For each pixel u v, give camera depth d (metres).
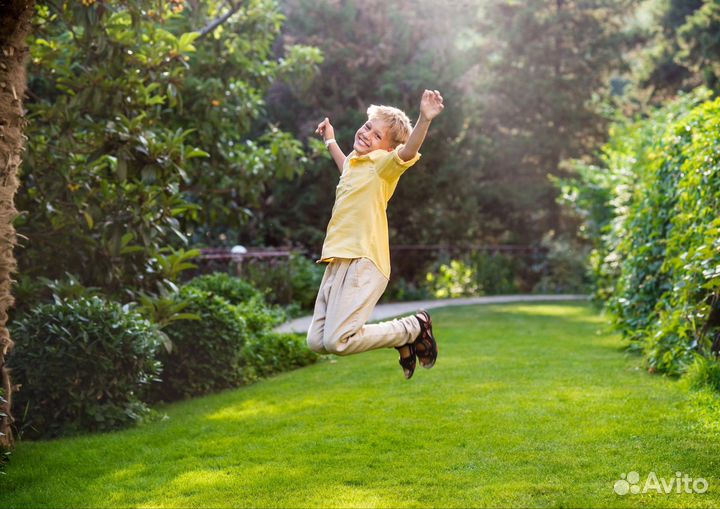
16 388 4.68
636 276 7.25
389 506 3.17
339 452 4.04
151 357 5.30
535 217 19.42
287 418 4.91
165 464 4.01
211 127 8.10
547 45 18.53
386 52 15.13
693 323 5.50
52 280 6.02
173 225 6.04
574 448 3.89
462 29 17.28
